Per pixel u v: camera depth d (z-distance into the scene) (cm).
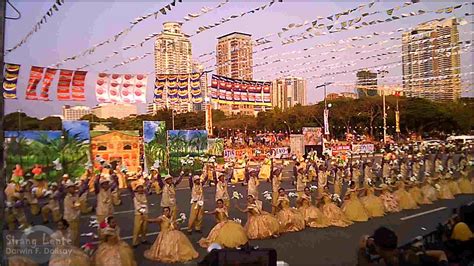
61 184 1117
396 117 4569
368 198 1308
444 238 648
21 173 1506
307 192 1239
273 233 1051
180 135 2416
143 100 1373
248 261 541
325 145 3431
